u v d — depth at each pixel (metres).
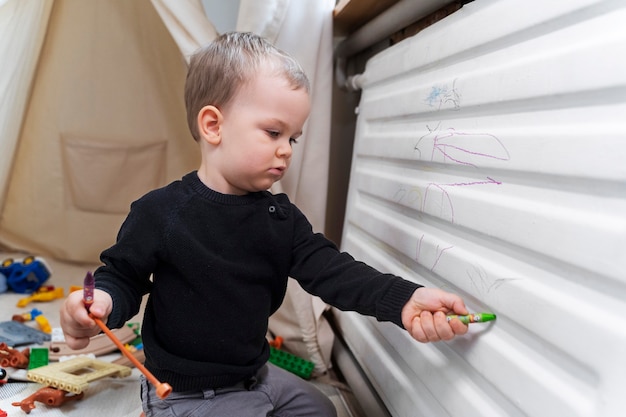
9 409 0.95
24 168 1.84
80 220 1.87
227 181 0.77
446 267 0.69
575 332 0.45
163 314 0.77
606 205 0.44
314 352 1.21
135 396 1.03
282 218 0.81
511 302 0.55
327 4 1.23
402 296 0.67
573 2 0.50
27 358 1.11
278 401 0.86
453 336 0.60
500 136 0.59
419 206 0.79
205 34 1.25
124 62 1.77
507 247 0.57
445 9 0.93
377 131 1.05
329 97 1.25
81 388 0.97
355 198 1.14
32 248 1.92
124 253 0.73
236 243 0.77
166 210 0.76
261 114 0.72
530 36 0.57
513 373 0.53
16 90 1.50
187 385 0.77
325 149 1.26
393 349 0.86
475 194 0.64
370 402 0.98
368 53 1.36
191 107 0.80
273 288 0.82
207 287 0.75
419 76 0.85
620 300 0.42
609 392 0.41
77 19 1.72
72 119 1.80
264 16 1.14
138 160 1.83
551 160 0.50
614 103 0.45
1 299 1.53
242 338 0.78
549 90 0.51
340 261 0.79
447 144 0.71
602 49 0.45
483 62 0.65
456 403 0.63
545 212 0.51
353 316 1.09
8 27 1.34
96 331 0.66
